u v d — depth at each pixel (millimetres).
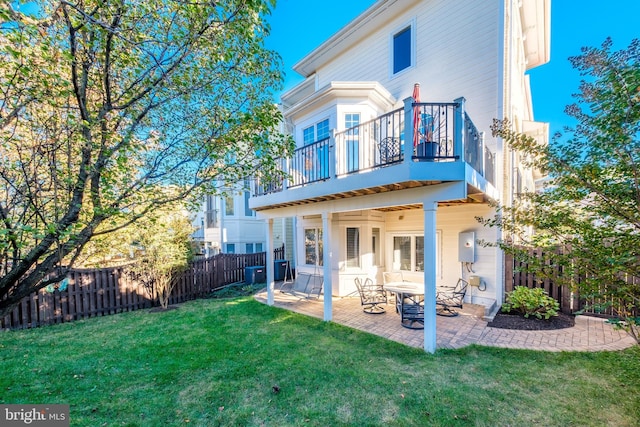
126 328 5961
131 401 3248
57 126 2826
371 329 5477
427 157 4348
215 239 15312
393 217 8898
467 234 6988
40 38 2590
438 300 6680
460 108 4266
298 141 9680
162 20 3223
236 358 4328
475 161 5238
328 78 10898
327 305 6059
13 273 2467
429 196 4512
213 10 3078
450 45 7469
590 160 2717
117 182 3428
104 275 7277
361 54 9711
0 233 2090
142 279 7715
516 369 3756
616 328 2543
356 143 7934
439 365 3949
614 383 3359
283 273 12312
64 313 6566
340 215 8547
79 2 2615
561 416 2824
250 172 4465
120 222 4820
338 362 4125
